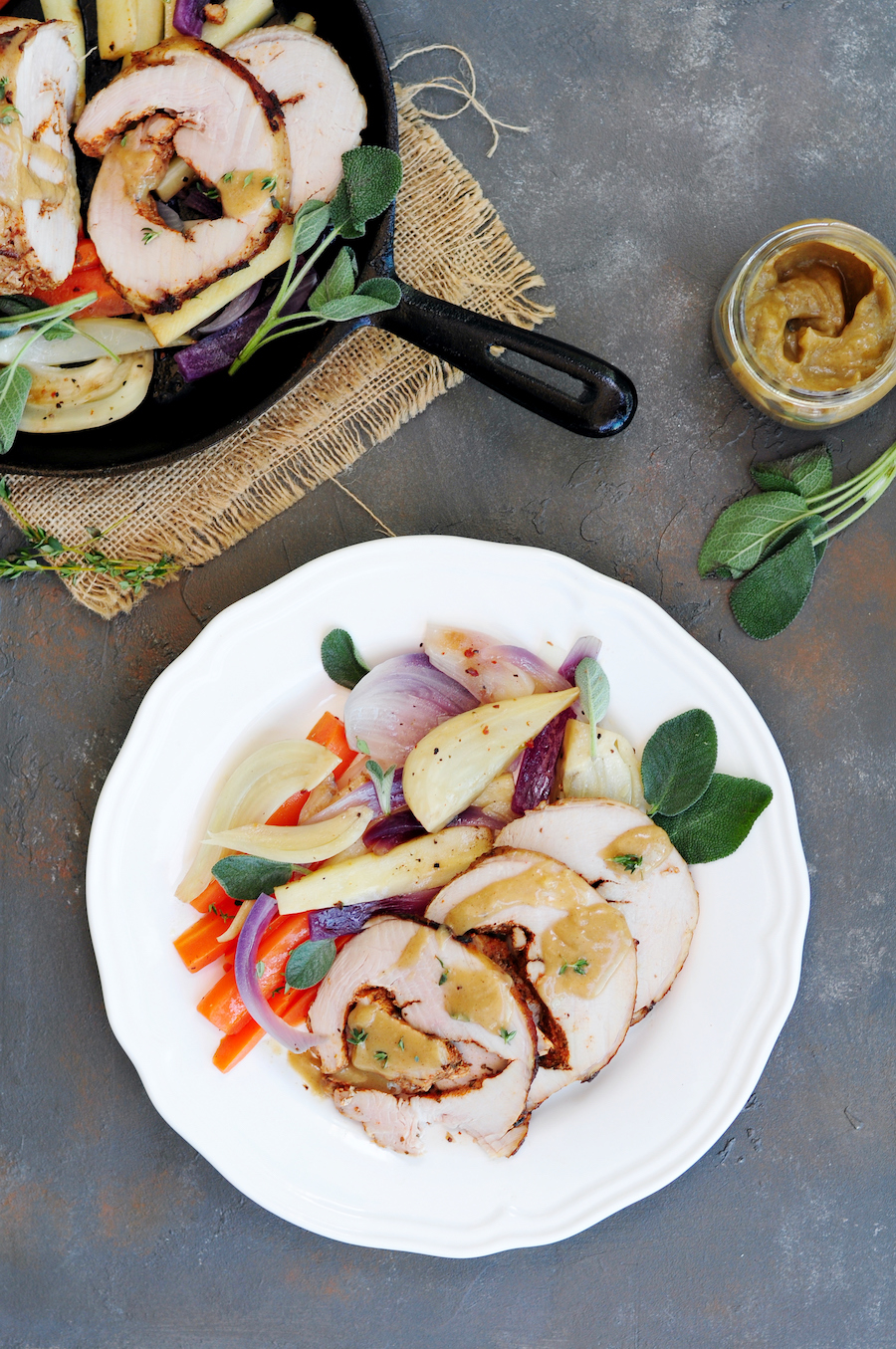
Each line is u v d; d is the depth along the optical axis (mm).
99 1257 852
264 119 771
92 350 795
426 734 816
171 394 815
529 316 836
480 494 843
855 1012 855
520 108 834
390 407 835
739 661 847
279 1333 855
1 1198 851
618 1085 822
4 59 751
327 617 811
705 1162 856
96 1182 851
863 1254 858
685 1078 822
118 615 842
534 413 820
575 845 807
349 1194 819
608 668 819
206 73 768
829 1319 857
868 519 847
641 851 805
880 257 791
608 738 815
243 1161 815
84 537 833
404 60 832
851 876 853
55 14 782
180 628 843
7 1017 847
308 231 774
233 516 837
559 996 797
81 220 801
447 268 833
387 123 771
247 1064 819
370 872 803
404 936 801
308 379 827
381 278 767
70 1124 850
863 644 849
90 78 804
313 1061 821
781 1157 857
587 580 809
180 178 791
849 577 848
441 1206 820
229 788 811
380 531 843
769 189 839
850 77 838
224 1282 854
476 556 806
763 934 818
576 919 796
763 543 831
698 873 822
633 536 844
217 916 814
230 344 796
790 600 832
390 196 769
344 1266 855
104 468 771
